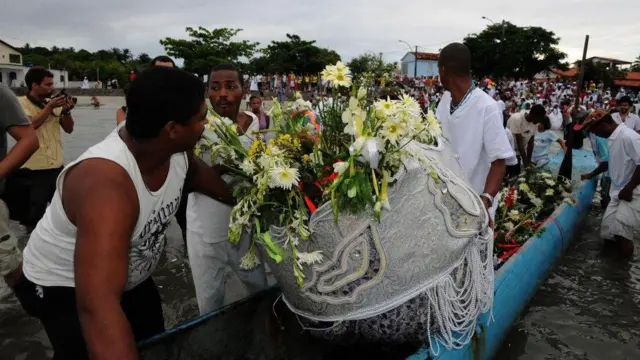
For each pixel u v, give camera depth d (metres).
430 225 2.23
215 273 3.28
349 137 2.43
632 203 5.29
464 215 2.35
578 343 3.78
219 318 2.68
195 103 1.79
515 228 4.57
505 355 3.58
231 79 3.07
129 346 1.52
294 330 2.72
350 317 2.30
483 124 3.45
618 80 61.00
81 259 1.57
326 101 2.54
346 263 2.22
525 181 6.06
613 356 3.63
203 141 2.81
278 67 46.00
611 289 4.71
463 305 2.42
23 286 2.15
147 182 1.92
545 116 8.48
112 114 22.00
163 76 1.75
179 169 2.11
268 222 2.38
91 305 1.52
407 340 2.48
